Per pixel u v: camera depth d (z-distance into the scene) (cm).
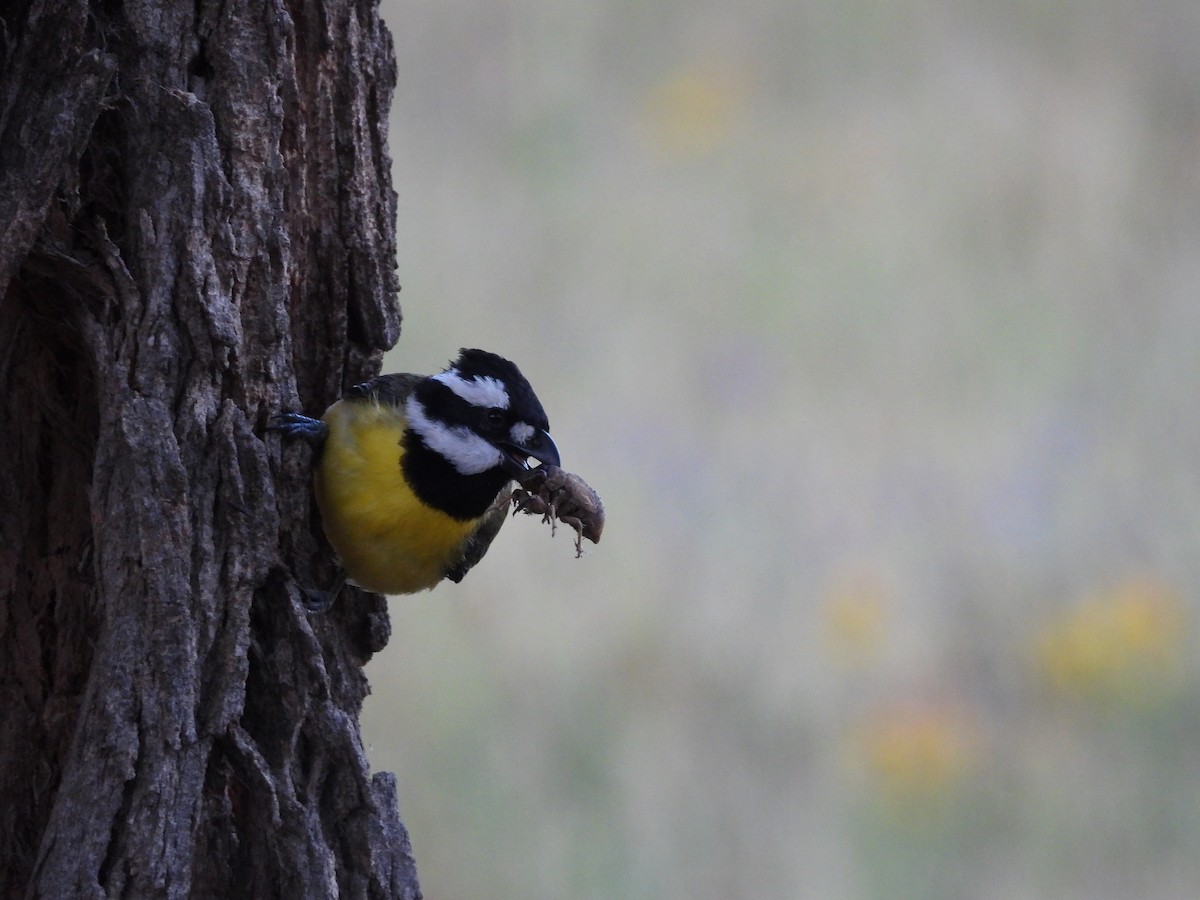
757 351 1777
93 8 584
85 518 613
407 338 1772
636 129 2197
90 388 609
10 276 561
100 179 592
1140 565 1435
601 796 1235
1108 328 1758
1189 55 2172
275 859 596
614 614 1404
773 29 2336
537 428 745
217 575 585
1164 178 1975
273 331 626
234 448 590
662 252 1959
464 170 2111
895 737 1287
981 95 2195
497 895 1166
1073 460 1580
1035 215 1953
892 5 2366
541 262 1903
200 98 607
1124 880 1188
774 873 1187
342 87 684
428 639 1378
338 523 675
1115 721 1343
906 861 1215
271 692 609
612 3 2347
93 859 555
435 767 1254
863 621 1378
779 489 1566
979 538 1477
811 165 2112
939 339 1755
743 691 1342
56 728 616
